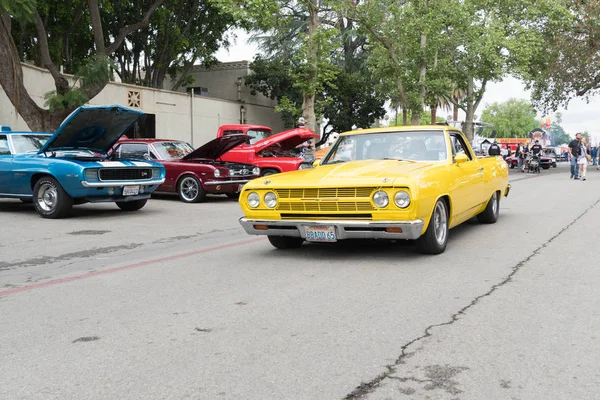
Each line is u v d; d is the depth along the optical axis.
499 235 8.04
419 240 6.45
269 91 34.56
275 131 34.69
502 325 3.96
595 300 4.59
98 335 3.89
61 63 25.23
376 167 6.58
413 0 28.05
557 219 9.68
